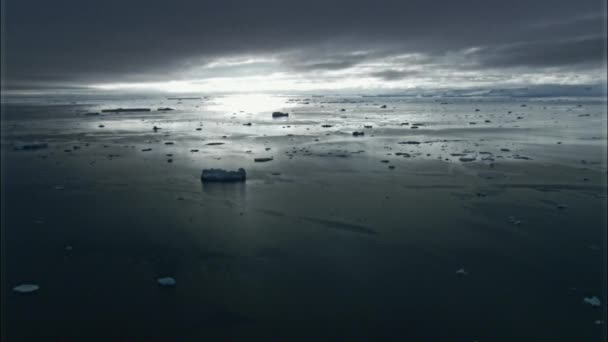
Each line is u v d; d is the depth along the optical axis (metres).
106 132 67.56
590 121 83.88
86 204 31.89
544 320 18.73
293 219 29.00
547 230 27.52
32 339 17.47
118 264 22.95
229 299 20.00
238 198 33.31
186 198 33.34
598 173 41.28
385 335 17.84
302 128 73.81
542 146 55.75
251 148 53.75
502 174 40.91
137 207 31.22
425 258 23.78
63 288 20.75
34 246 24.92
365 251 24.53
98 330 17.98
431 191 35.41
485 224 28.47
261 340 17.52
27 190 35.28
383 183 37.69
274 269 22.53
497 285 21.25
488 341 17.53
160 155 49.19
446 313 19.14
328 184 37.25
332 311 19.23
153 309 19.28
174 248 24.67
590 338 17.64
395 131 70.12
